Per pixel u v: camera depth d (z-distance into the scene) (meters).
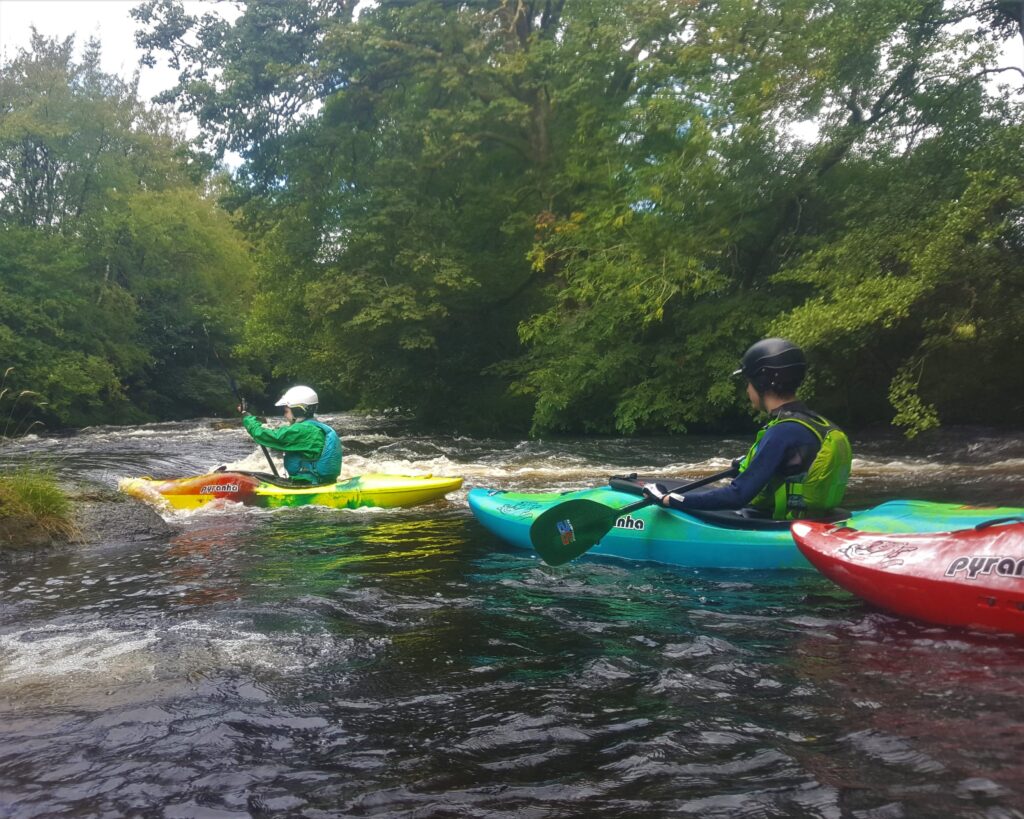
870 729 2.39
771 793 2.05
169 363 33.47
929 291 11.32
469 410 20.59
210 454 13.82
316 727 2.57
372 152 19.11
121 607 4.09
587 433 17.61
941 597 3.32
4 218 28.34
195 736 2.53
